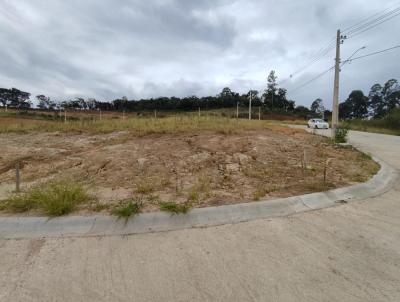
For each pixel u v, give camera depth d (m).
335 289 2.48
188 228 3.71
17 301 2.33
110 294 2.42
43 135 13.39
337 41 15.29
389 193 5.54
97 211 4.05
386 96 80.81
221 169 6.86
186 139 10.61
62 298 2.37
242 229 3.70
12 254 3.08
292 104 96.38
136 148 9.03
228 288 2.49
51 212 3.91
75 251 3.13
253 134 12.70
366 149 12.45
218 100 90.69
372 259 2.99
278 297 2.37
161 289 2.48
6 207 4.20
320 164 7.61
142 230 3.64
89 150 9.31
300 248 3.21
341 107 89.50
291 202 4.59
